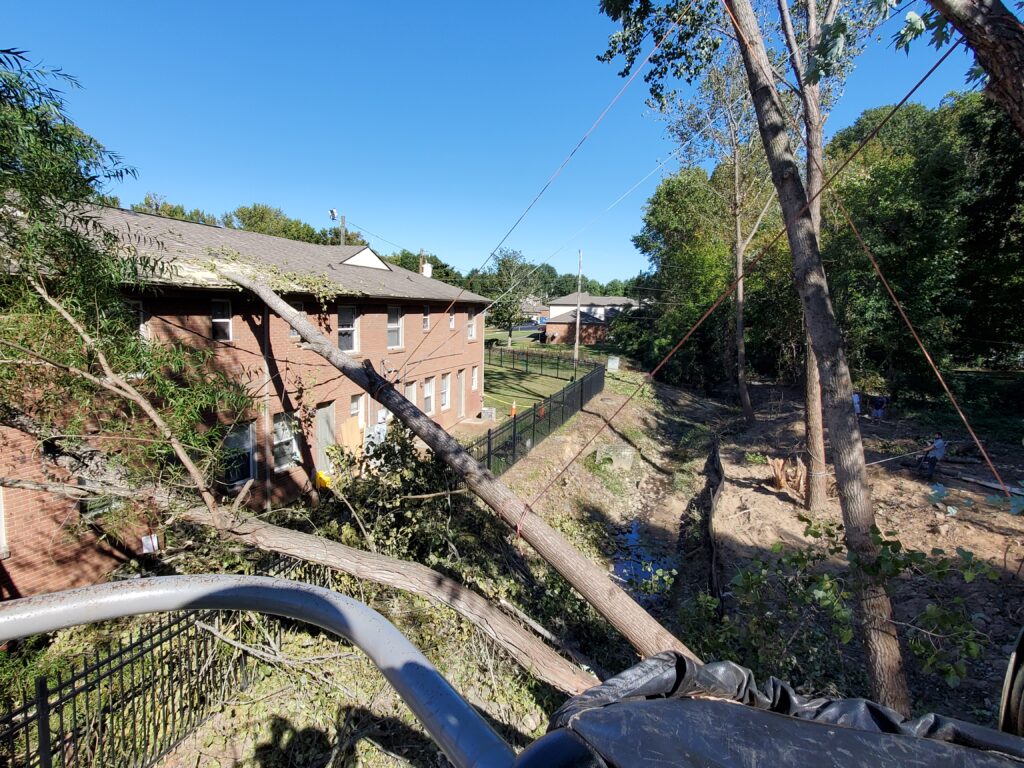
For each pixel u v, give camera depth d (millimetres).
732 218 25000
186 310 9648
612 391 28750
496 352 45375
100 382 5160
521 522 5590
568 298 66188
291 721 5750
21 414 5480
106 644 6543
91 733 5078
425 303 17953
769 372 36719
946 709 6082
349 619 1215
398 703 6051
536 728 6023
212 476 6219
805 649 6125
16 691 5711
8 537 7289
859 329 20516
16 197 4926
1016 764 975
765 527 11414
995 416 20297
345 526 7691
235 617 6180
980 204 20266
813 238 5652
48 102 4699
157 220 12016
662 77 9664
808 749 926
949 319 20531
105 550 8391
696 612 6672
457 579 7363
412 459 7816
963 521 10508
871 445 16734
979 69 3162
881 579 4602
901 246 19625
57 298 5367
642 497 15008
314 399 13086
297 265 13727
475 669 6590
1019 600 7770
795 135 15703
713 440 20094
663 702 1118
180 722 5477
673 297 35406
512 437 14242
